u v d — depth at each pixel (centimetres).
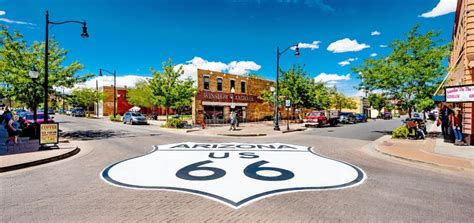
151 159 982
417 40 1750
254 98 3675
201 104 2952
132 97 4641
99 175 750
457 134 1343
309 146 1377
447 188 656
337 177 749
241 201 549
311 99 3183
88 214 477
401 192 620
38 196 572
